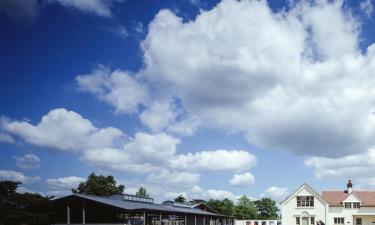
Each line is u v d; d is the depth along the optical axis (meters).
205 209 96.31
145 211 55.34
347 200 82.75
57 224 53.81
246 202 129.62
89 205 55.31
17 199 51.38
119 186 103.81
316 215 80.75
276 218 132.75
